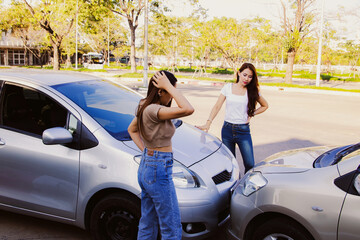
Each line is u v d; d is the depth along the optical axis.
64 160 3.25
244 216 2.94
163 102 2.49
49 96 3.51
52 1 29.70
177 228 2.62
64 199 3.31
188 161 3.31
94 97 3.84
